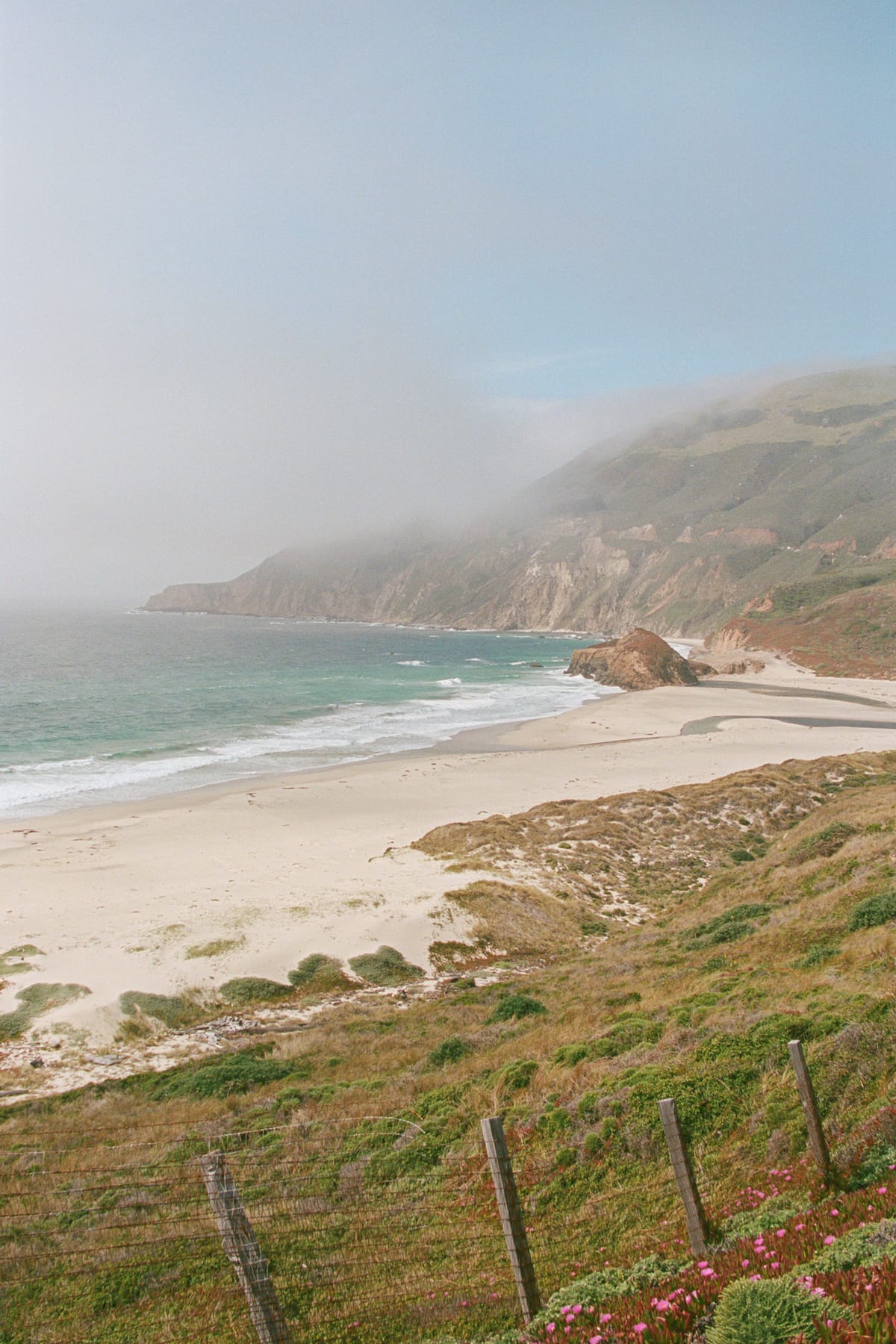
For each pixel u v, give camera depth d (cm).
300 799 5503
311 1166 1255
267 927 3048
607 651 14012
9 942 2898
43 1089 1933
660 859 4178
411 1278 912
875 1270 521
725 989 1725
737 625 18138
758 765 6594
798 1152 973
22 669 13650
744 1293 493
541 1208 1012
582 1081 1322
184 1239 1073
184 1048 2198
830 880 2620
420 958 2942
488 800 5491
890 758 6253
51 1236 1139
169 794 5766
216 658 17188
